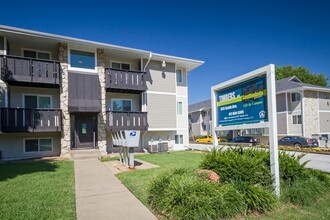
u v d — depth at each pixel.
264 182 4.73
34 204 4.46
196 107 42.53
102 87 13.69
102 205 4.48
